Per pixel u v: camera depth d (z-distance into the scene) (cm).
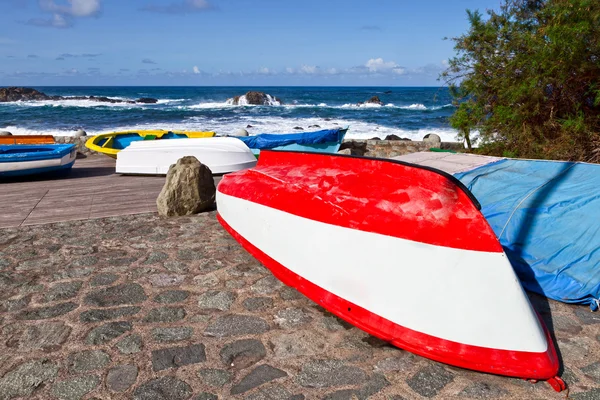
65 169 1007
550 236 390
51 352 280
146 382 250
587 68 655
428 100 6950
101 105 5194
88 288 375
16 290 371
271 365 266
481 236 262
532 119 745
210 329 307
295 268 335
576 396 237
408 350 268
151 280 391
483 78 794
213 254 455
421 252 268
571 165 457
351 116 4022
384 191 298
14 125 2939
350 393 241
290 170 387
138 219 595
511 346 250
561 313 335
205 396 238
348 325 312
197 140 1047
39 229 552
